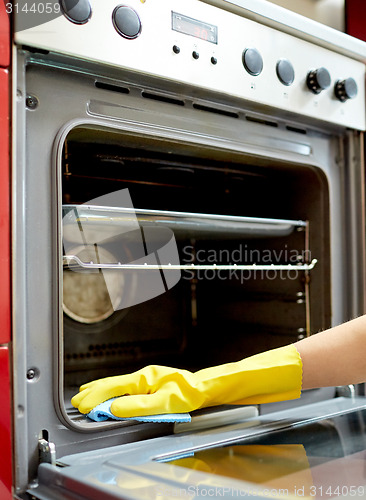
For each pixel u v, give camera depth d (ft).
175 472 1.93
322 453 2.18
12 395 2.10
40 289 2.24
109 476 1.89
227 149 3.01
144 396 2.48
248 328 4.12
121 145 2.87
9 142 2.13
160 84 2.67
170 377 2.65
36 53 2.24
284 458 2.11
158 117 2.72
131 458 2.12
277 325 3.89
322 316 3.59
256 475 1.88
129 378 2.68
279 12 3.05
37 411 2.20
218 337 4.40
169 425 2.58
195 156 3.20
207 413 2.70
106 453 2.23
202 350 4.50
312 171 3.63
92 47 2.32
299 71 3.21
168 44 2.59
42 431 2.21
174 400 2.51
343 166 3.75
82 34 2.30
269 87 3.04
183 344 4.43
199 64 2.72
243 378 2.63
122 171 3.45
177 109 2.81
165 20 2.59
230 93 2.84
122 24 2.41
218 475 1.89
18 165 2.15
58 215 2.28
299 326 3.72
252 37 2.98
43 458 2.16
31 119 2.26
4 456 2.06
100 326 3.87
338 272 3.64
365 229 3.67
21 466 2.11
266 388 2.66
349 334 2.75
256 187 4.16
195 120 2.89
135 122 2.62
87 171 3.30
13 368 2.10
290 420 2.76
